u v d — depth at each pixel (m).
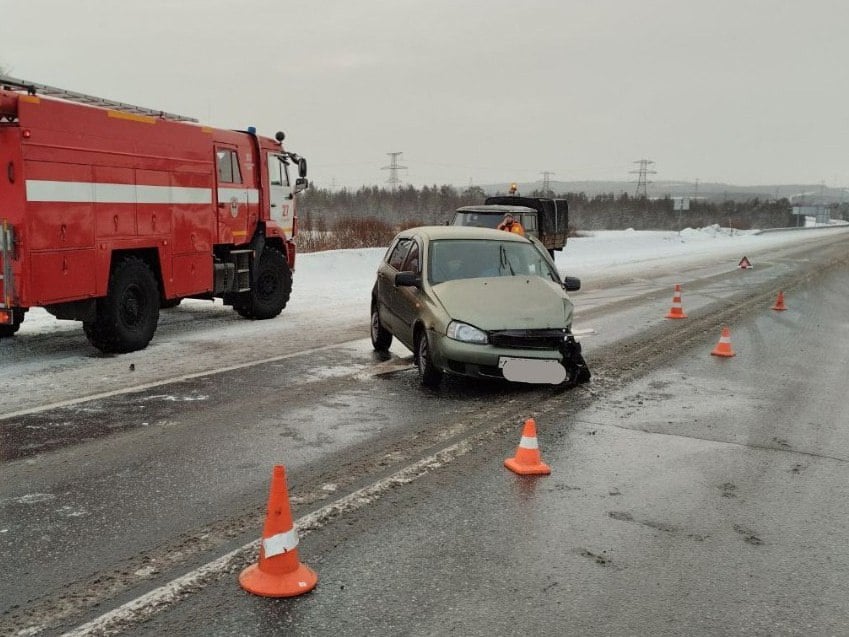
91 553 3.79
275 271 12.59
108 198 8.80
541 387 7.65
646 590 3.51
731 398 7.30
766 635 3.15
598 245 36.91
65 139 8.16
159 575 3.56
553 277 8.58
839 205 171.75
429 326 7.41
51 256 8.05
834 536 4.16
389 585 3.50
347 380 7.86
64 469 5.03
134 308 9.34
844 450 5.71
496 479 4.95
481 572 3.65
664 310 14.19
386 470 5.09
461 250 8.46
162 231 9.78
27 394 7.06
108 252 8.82
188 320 12.30
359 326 11.73
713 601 3.42
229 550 3.85
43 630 3.07
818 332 11.65
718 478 5.05
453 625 3.17
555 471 5.13
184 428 6.01
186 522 4.20
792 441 5.92
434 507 4.46
